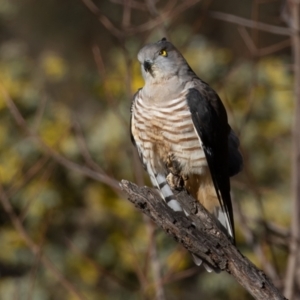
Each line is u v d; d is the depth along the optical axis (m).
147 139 9.72
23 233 10.79
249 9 19.17
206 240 7.61
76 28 18.80
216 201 9.73
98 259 13.62
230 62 14.97
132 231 13.50
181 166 9.66
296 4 11.09
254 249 10.74
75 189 13.79
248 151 14.16
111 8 17.11
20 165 13.41
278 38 18.59
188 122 9.48
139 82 13.41
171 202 9.72
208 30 18.33
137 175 11.16
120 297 13.44
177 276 11.02
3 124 13.65
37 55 18.41
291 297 10.21
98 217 13.74
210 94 9.76
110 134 13.66
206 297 14.48
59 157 11.11
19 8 18.39
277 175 14.50
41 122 13.65
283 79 14.21
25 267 13.73
